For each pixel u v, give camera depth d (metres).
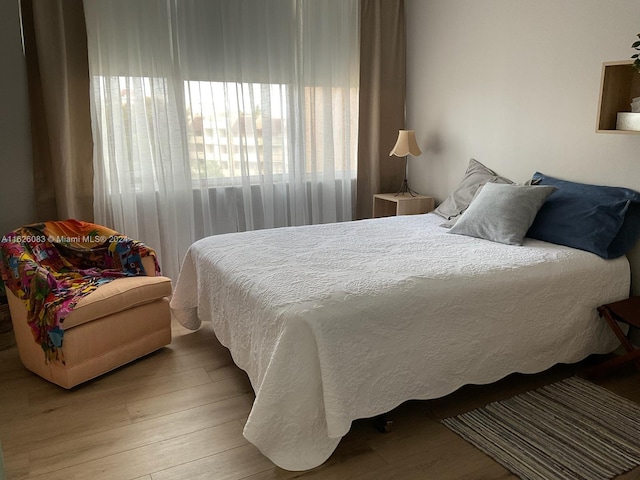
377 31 4.29
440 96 4.16
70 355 2.50
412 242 2.91
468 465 1.99
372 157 4.51
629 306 2.56
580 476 1.91
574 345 2.60
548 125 3.27
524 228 2.87
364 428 2.24
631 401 2.43
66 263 3.04
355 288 2.10
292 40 4.01
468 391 2.54
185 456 2.06
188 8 3.62
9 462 2.02
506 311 2.34
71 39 3.29
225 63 3.80
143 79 3.55
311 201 4.36
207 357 2.96
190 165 3.84
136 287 2.78
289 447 1.92
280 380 1.87
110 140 3.50
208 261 2.79
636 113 2.61
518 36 3.40
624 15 2.76
